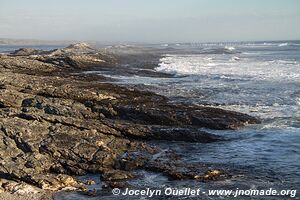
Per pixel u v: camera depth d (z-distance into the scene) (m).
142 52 89.75
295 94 28.36
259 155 16.42
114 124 19.27
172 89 31.12
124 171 14.91
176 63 55.69
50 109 20.77
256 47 135.00
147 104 22.94
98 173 15.09
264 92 29.50
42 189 13.58
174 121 20.94
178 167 14.98
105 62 53.62
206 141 18.66
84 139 16.94
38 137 16.86
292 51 90.94
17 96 22.05
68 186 13.76
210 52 97.81
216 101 26.67
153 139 19.11
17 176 14.16
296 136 18.78
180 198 12.56
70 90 25.00
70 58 46.81
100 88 27.28
